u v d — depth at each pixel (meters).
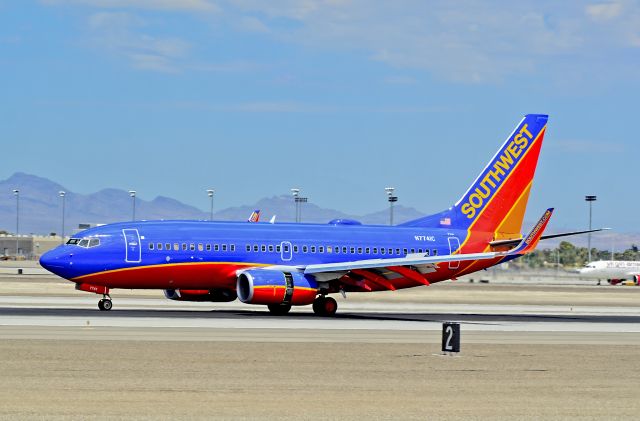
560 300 160.75
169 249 104.25
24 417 42.62
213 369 58.12
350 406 46.91
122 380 53.22
